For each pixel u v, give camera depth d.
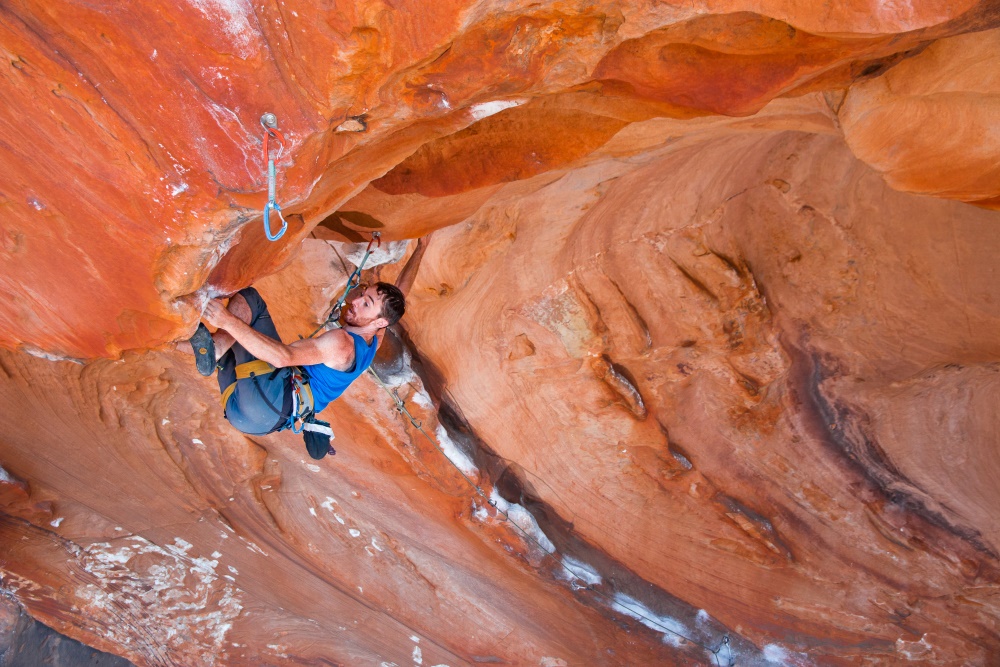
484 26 3.03
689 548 9.80
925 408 8.02
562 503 9.51
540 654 9.94
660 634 10.01
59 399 7.64
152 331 3.71
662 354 8.07
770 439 8.77
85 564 8.52
